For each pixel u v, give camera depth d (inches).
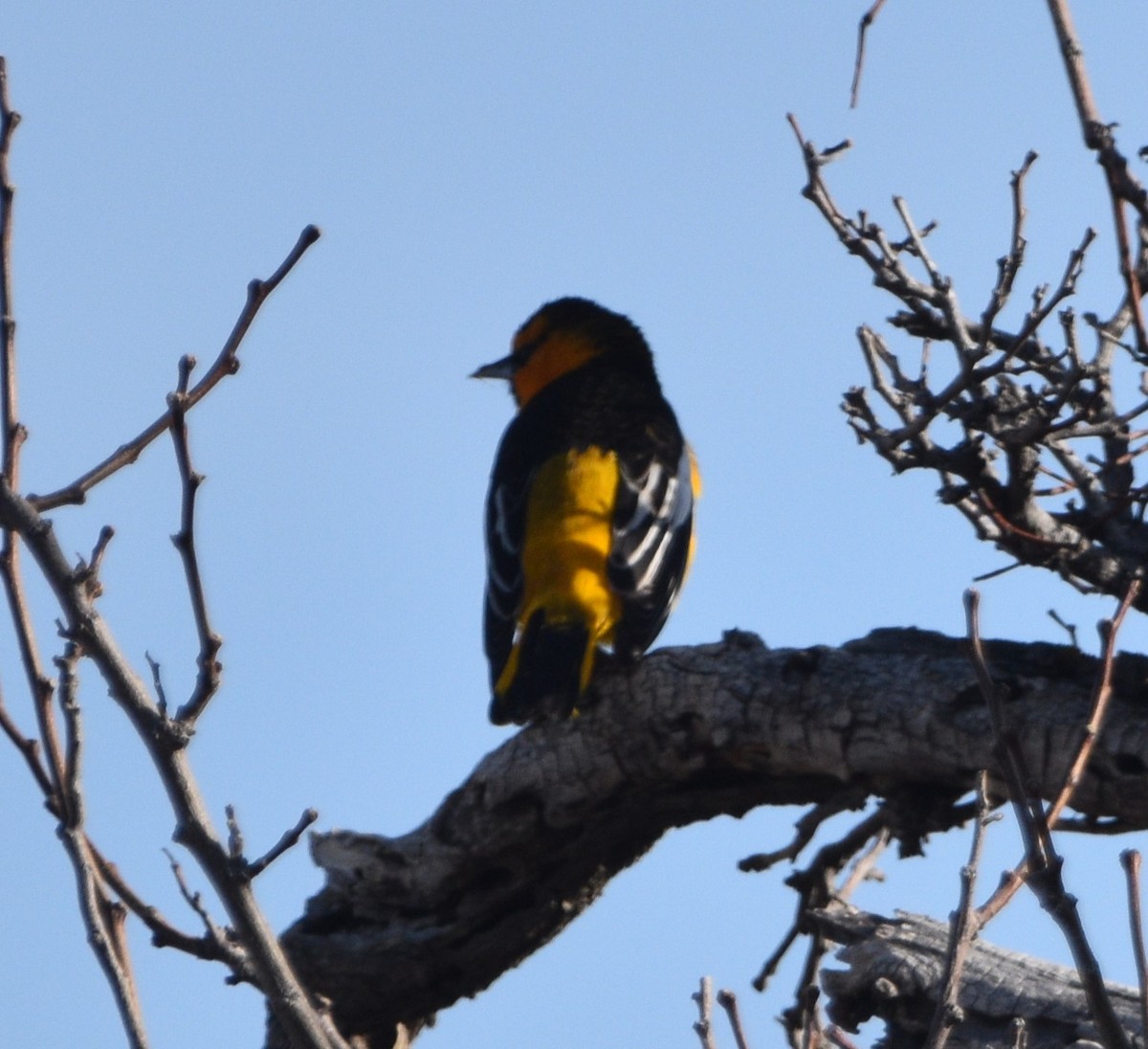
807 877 449.7
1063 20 362.9
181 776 268.2
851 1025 412.8
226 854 270.2
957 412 454.6
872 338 474.9
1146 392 467.2
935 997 398.3
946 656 412.2
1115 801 377.1
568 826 466.6
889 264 459.2
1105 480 485.1
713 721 433.7
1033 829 264.2
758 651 438.6
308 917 506.0
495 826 468.8
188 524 268.2
